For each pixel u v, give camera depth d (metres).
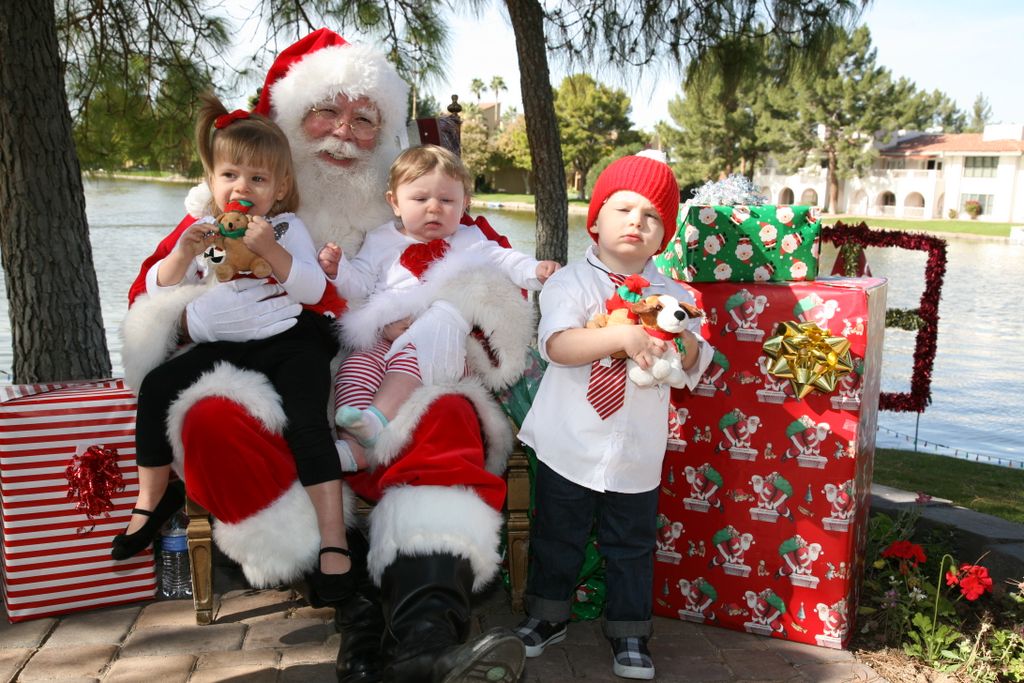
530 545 2.60
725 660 2.48
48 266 3.83
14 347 3.92
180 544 2.77
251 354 2.26
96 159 5.38
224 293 2.28
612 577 2.41
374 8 5.91
